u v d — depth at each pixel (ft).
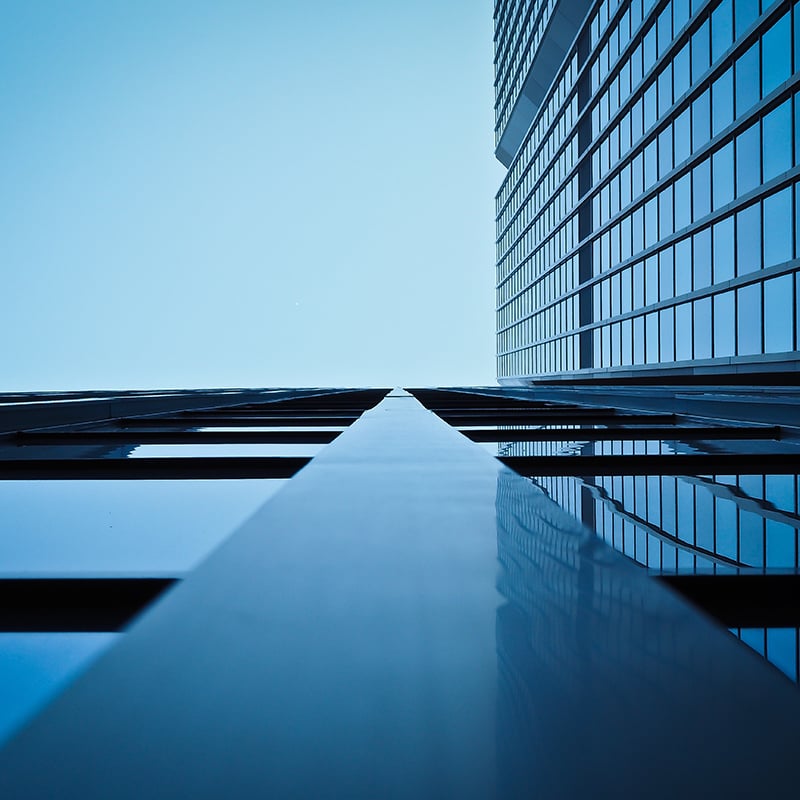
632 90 136.26
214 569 6.08
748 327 96.68
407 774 2.96
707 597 8.47
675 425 33.24
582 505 15.11
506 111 270.46
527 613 4.83
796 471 19.54
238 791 2.88
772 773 2.87
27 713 6.65
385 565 6.21
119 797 2.82
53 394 98.99
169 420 39.75
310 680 3.79
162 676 3.87
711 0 101.81
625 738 3.13
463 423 35.50
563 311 193.88
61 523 12.98
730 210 99.86
